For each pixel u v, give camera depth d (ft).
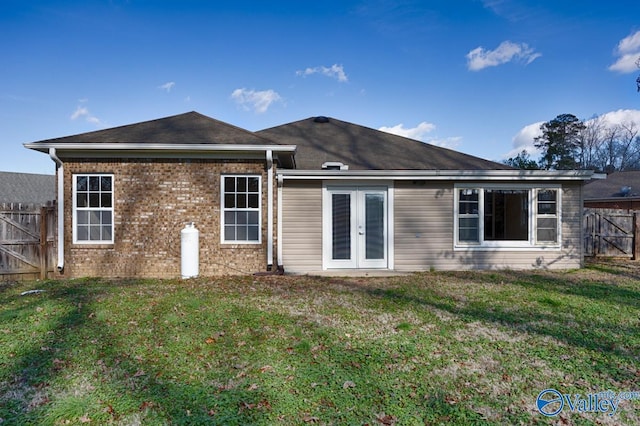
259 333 16.57
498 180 34.73
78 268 30.96
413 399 11.16
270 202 31.63
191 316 18.86
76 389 11.55
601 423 10.20
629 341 16.03
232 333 16.53
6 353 14.23
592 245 41.24
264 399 11.02
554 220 35.37
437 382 12.24
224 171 31.42
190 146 29.94
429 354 14.49
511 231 36.86
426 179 33.63
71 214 30.86
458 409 10.63
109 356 13.97
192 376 12.48
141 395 11.18
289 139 44.60
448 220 34.63
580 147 145.79
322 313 19.90
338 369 13.05
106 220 31.27
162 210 31.17
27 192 97.19
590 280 29.37
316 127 48.85
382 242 34.47
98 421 9.89
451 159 39.93
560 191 35.17
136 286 26.71
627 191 75.10
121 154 30.89
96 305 20.72
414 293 24.86
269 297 23.36
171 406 10.58
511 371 13.16
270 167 31.45
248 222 32.04
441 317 19.40
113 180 30.99
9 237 28.91
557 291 25.49
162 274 31.14
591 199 80.48
